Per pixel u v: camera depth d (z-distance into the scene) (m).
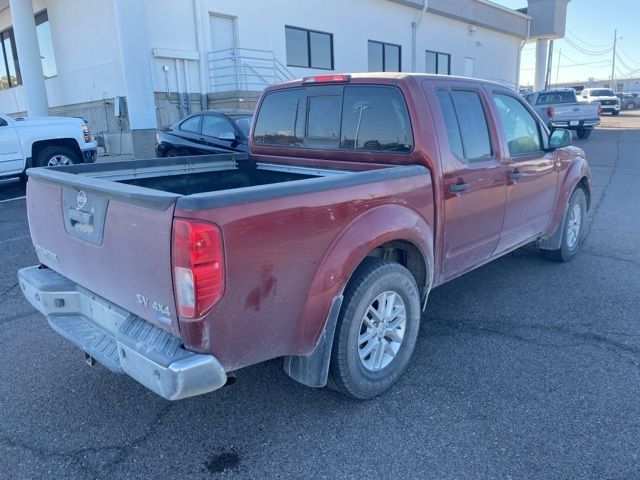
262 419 3.11
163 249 2.34
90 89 16.69
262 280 2.52
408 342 3.45
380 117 3.70
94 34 15.91
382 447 2.84
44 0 17.67
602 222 7.74
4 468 2.73
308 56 18.77
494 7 27.55
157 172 4.18
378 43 21.58
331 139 4.03
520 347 3.90
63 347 4.07
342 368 3.02
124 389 3.47
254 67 16.84
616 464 2.66
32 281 3.29
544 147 5.00
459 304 4.74
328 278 2.80
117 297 2.74
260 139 4.61
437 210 3.55
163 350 2.42
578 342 3.96
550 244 5.58
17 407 3.28
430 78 3.70
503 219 4.37
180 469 2.71
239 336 2.50
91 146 11.62
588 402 3.19
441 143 3.58
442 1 23.69
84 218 2.83
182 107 15.48
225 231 2.33
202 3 15.44
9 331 4.36
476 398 3.26
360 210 2.97
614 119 34.94
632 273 5.46
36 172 3.25
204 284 2.29
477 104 4.07
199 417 3.14
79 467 2.73
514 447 2.80
